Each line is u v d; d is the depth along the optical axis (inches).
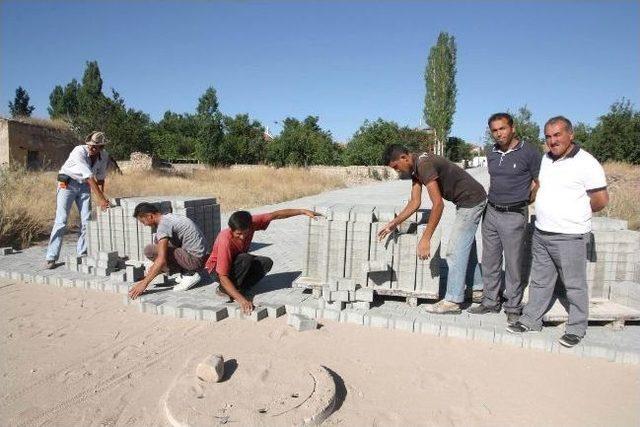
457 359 164.6
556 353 169.2
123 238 268.7
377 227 212.4
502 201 180.5
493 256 192.4
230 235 206.5
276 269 275.1
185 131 1969.7
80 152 269.1
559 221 164.4
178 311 203.0
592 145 1151.0
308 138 1378.0
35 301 224.4
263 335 183.5
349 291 204.7
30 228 361.4
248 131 1413.6
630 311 185.5
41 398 140.3
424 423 128.1
